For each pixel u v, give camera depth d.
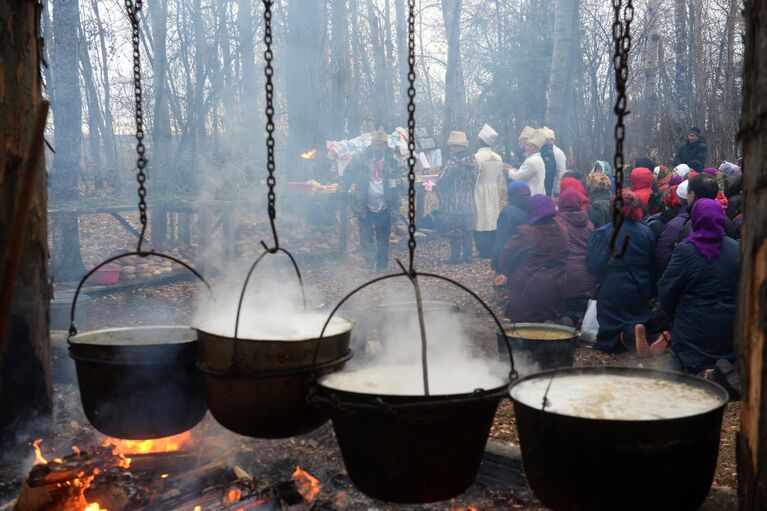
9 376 3.64
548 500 2.04
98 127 16.34
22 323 3.65
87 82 15.52
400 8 20.91
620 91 2.10
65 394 4.73
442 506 3.27
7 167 3.49
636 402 2.10
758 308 2.07
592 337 6.29
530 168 9.10
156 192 10.12
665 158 15.88
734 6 18.50
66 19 8.91
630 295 5.90
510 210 7.34
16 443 3.69
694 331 5.07
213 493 3.24
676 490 1.90
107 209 8.62
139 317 7.21
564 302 6.48
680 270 5.09
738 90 18.28
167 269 9.16
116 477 3.08
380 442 2.17
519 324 5.03
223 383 2.52
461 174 9.76
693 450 1.91
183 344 2.82
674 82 22.03
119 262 9.05
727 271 5.01
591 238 6.14
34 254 3.68
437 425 2.14
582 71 18.44
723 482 3.52
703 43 20.98
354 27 20.61
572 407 2.05
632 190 7.71
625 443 1.85
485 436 2.29
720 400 2.06
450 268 9.80
